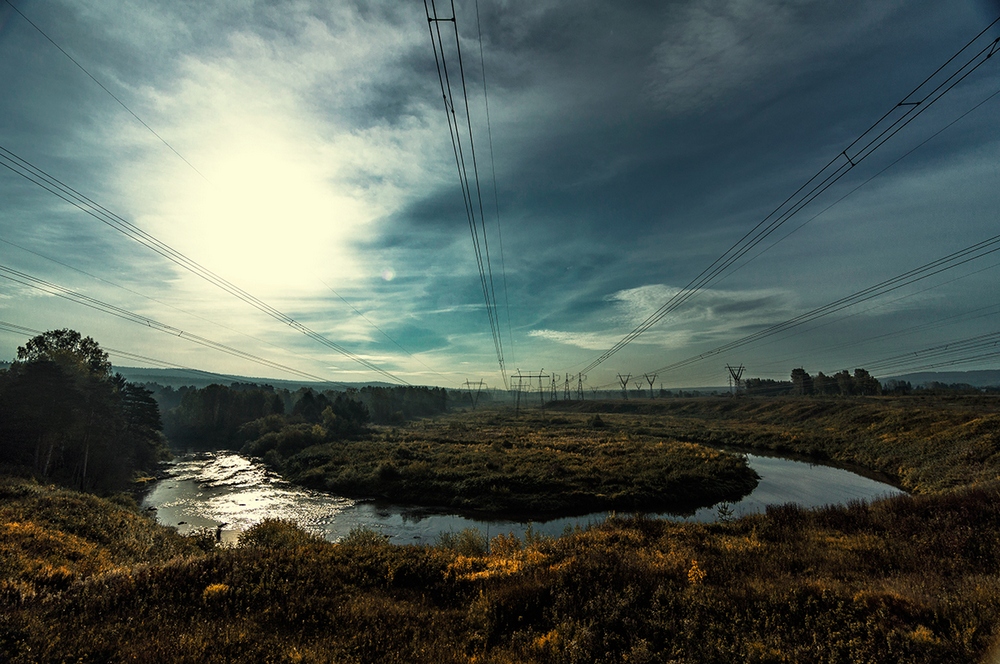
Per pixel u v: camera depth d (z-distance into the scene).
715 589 11.24
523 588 11.89
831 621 9.15
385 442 71.81
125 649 8.26
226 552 15.41
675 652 8.40
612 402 163.88
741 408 113.75
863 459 51.94
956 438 43.78
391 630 9.95
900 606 9.39
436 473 45.28
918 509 20.00
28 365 41.81
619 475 42.38
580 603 10.86
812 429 74.25
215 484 49.62
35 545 16.48
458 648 9.21
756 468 51.56
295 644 8.98
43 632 8.73
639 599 11.06
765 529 20.14
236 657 8.27
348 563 15.09
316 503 40.62
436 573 14.39
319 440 73.50
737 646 8.50
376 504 40.19
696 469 43.56
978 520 17.23
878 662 7.64
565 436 78.12
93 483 44.34
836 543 17.20
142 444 58.47
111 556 18.33
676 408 136.38
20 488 25.27
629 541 19.53
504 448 62.50
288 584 12.45
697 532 20.67
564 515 35.25
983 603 9.08
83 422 44.12
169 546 22.12
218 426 95.38
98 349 60.25
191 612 10.56
